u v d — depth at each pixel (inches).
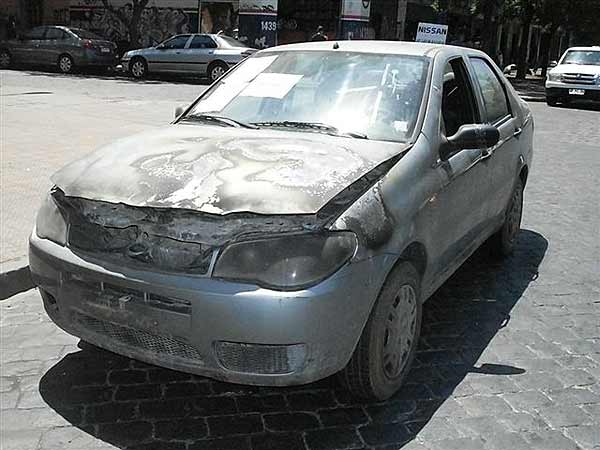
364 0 1021.2
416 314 155.3
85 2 1288.1
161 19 1232.8
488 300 211.6
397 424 141.4
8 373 158.6
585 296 217.8
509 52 1889.8
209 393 152.6
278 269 122.6
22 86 738.8
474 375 163.2
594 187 382.0
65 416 141.7
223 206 124.6
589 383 161.3
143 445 132.5
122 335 135.7
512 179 229.9
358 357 138.6
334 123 167.0
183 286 124.1
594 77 815.7
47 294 146.6
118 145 155.4
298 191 126.8
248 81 189.6
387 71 179.2
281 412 145.3
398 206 140.9
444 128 173.2
